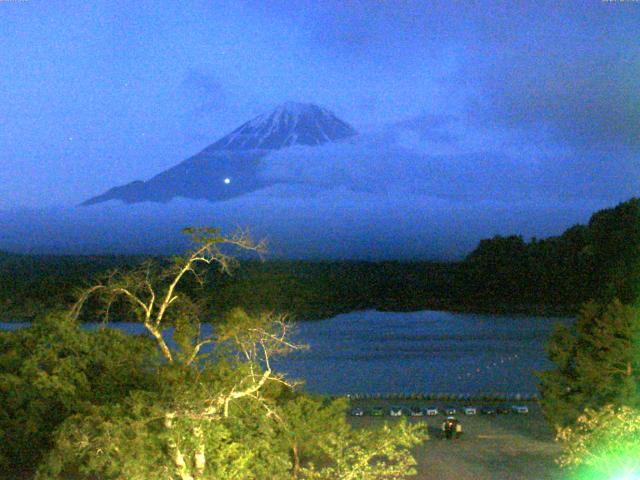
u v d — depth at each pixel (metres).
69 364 33.97
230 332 31.27
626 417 27.16
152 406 25.48
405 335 109.62
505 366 82.19
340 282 161.12
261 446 27.14
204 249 33.03
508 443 41.53
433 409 50.72
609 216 137.12
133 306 34.72
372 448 25.03
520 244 153.75
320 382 72.00
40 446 32.34
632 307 41.28
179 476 23.97
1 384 32.66
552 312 137.88
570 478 34.03
